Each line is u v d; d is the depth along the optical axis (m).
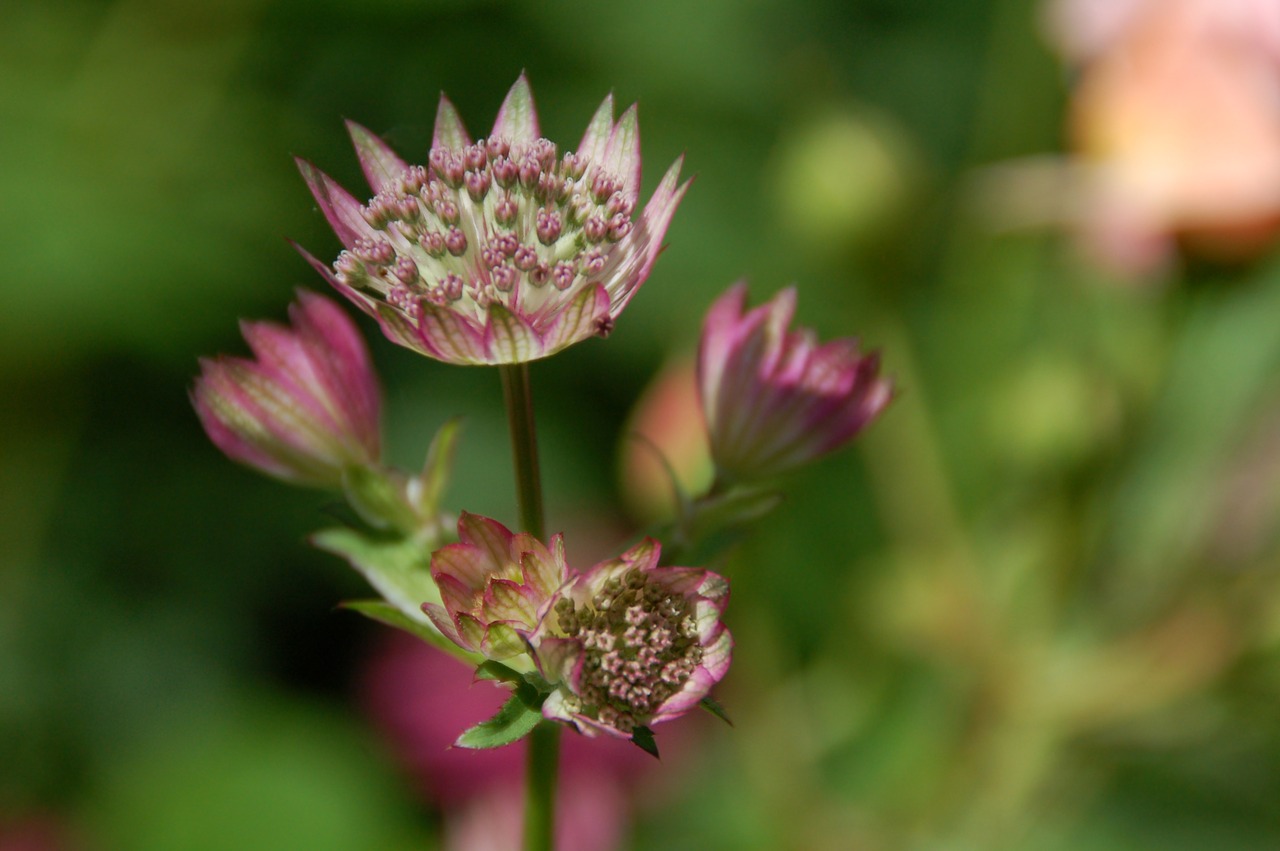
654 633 0.27
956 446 0.40
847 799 0.38
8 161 0.50
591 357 0.57
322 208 0.28
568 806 0.39
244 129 0.54
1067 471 0.37
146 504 0.56
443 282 0.28
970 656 0.37
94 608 0.55
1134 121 0.36
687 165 0.58
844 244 0.37
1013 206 0.38
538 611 0.27
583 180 0.28
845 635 0.39
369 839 0.47
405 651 0.44
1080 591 0.37
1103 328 0.37
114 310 0.49
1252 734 0.37
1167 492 0.37
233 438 0.30
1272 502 0.37
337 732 0.49
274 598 0.57
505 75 0.59
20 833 0.47
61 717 0.53
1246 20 0.35
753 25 0.61
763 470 0.30
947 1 0.64
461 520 0.27
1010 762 0.37
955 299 0.41
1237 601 0.36
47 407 0.51
